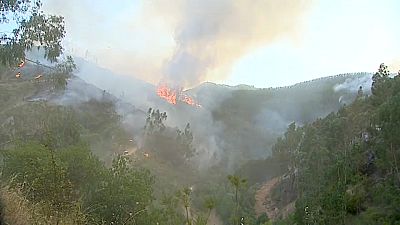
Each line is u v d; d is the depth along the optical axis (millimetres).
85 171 16016
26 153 14500
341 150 66312
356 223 35875
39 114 30234
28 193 9242
